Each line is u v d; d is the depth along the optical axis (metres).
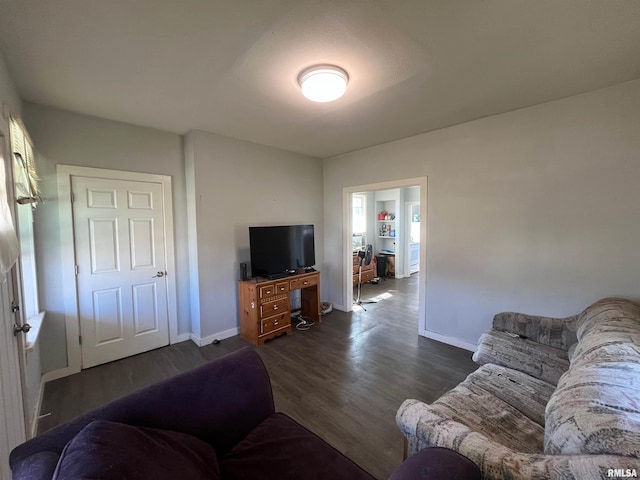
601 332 1.49
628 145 2.12
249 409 1.43
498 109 2.62
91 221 2.73
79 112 2.61
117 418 1.11
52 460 0.89
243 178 3.58
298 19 1.42
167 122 2.89
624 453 0.78
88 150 2.69
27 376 1.82
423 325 3.48
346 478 1.12
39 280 2.47
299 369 2.73
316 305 4.02
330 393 2.34
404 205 7.18
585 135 2.29
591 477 0.77
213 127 3.05
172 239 3.24
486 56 1.76
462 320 3.13
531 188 2.58
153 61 1.79
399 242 7.05
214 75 1.96
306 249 4.03
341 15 1.40
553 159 2.45
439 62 1.82
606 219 2.23
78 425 1.05
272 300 3.42
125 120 2.82
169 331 3.28
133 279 3.00
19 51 1.66
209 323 3.32
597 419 0.90
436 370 2.69
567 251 2.42
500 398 1.61
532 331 2.19
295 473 1.16
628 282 2.16
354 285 6.25
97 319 2.79
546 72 1.96
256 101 2.39
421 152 3.34
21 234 2.30
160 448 1.00
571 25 1.48
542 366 1.82
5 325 1.37
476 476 0.90
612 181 2.20
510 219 2.72
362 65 1.85
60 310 2.57
